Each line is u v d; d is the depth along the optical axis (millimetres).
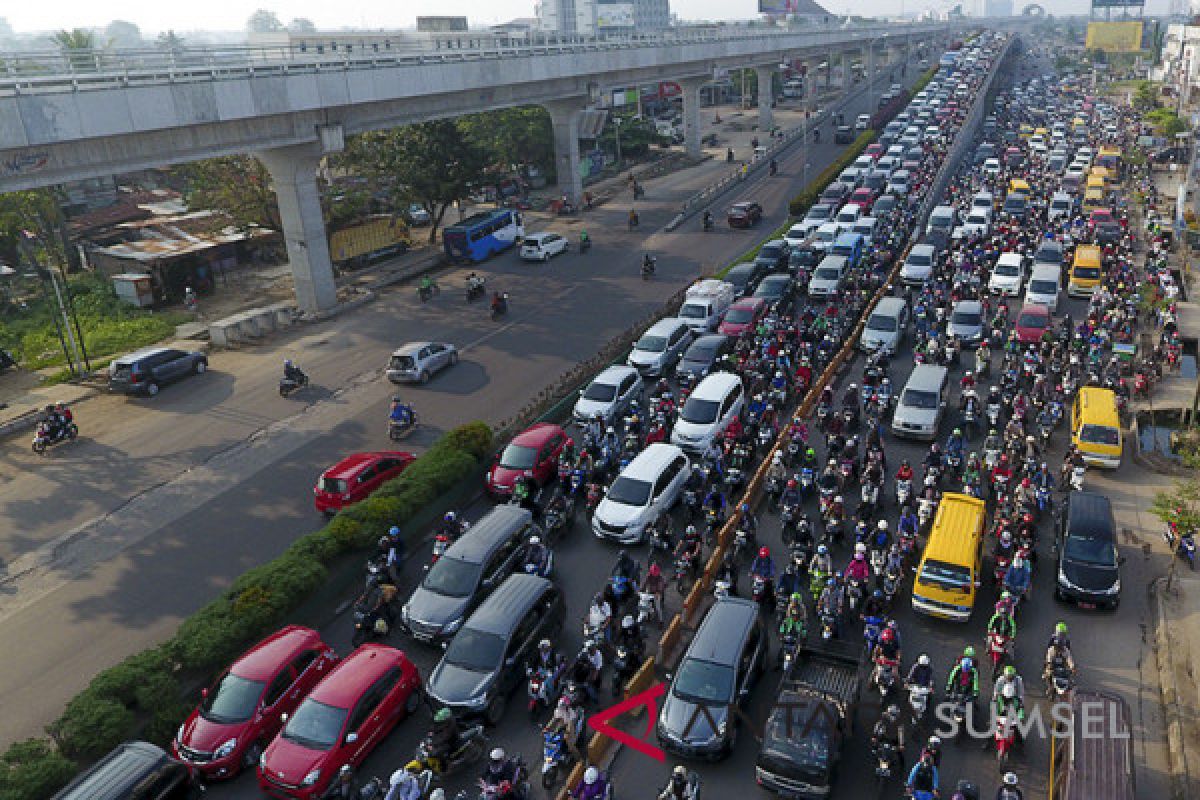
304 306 47906
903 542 23766
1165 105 108812
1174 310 43125
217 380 39719
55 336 45875
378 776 18188
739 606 20719
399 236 59312
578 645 22156
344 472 27828
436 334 44688
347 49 48031
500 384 38094
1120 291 44281
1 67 31656
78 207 65812
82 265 56312
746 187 78500
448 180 58094
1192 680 19953
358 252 56094
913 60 199375
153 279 51312
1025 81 158500
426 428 34094
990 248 52406
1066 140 88312
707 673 18922
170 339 45688
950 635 22047
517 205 72812
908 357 39688
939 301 43344
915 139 86188
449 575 22719
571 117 69812
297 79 42031
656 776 18156
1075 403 32375
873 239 54312
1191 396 34906
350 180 68500
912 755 18312
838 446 30094
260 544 26859
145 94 35031
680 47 81500
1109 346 38594
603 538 26391
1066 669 19531
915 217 60125
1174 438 30281
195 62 38906
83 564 26156
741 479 28578
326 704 18297
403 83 48812
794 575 22375
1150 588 23719
